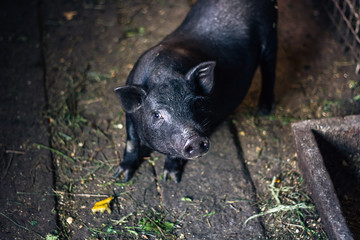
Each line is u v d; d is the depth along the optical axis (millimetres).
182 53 1433
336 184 1517
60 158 1573
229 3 1542
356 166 1536
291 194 1507
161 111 1342
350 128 1491
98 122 1653
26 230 1438
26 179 1525
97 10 1964
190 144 1316
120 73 1773
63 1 1988
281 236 1438
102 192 1513
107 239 1431
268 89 1646
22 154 1573
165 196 1504
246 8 1545
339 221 1351
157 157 1576
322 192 1393
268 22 1566
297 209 1472
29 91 1714
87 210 1478
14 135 1611
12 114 1658
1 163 1554
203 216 1469
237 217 1467
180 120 1333
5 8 1953
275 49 1609
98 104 1694
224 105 1517
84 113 1673
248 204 1489
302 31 1885
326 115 1670
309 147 1458
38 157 1567
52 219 1456
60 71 1776
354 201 1493
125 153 1525
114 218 1467
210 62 1346
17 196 1494
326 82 1747
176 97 1342
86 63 1799
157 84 1359
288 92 1729
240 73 1532
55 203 1483
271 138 1622
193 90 1355
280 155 1587
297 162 1569
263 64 1625
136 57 1816
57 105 1687
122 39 1868
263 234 1439
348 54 1812
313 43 1851
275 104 1701
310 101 1705
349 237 1330
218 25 1527
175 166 1530
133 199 1500
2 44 1839
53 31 1891
